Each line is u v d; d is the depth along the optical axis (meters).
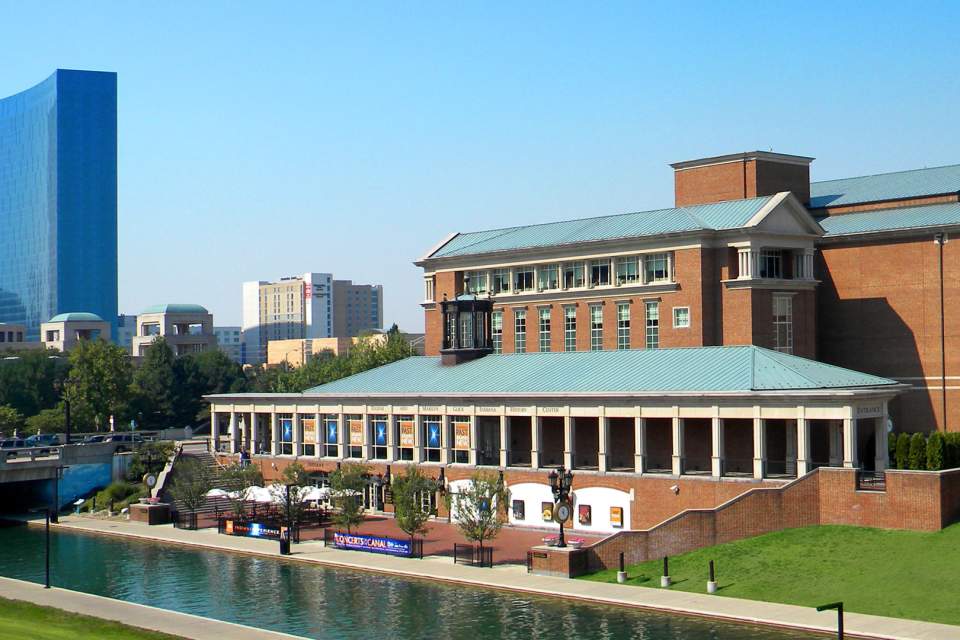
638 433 89.81
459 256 126.88
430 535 94.31
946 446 80.75
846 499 76.50
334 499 92.88
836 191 123.12
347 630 64.62
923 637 56.59
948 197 111.44
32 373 198.25
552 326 118.88
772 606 64.69
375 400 109.56
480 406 100.19
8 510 124.12
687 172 121.94
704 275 106.44
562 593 70.50
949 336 104.69
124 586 78.56
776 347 105.69
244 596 74.06
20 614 64.88
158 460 126.06
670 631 61.19
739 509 76.94
